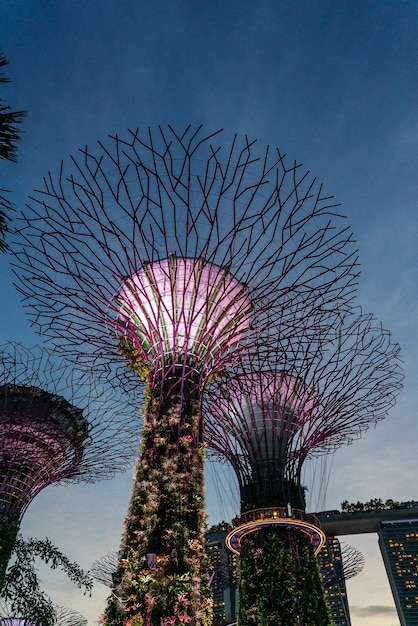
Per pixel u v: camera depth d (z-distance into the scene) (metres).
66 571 17.75
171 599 12.98
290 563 28.30
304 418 30.42
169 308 17.66
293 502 30.17
